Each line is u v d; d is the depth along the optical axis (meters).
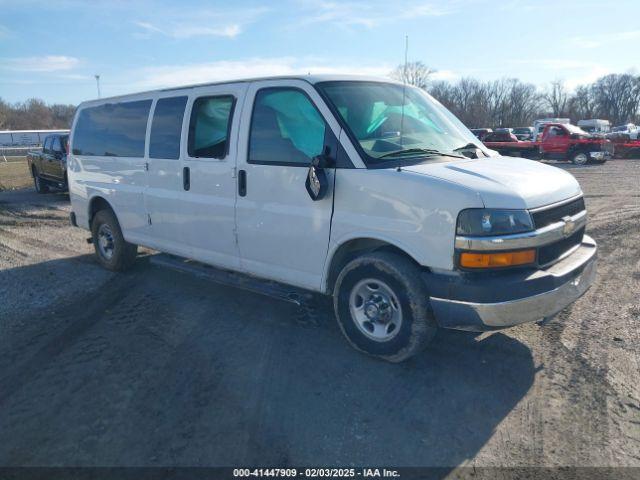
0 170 24.70
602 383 3.58
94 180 6.41
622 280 5.80
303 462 2.84
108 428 3.19
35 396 3.59
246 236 4.54
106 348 4.29
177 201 5.15
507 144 25.73
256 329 4.59
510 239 3.31
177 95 5.15
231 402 3.44
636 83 93.19
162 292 5.66
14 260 7.20
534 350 4.08
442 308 3.45
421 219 3.46
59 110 97.00
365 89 4.30
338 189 3.85
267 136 4.30
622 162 24.66
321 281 4.10
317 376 3.74
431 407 3.33
